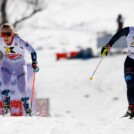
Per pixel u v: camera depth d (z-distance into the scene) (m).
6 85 17.30
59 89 55.78
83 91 53.66
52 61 80.75
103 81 55.66
